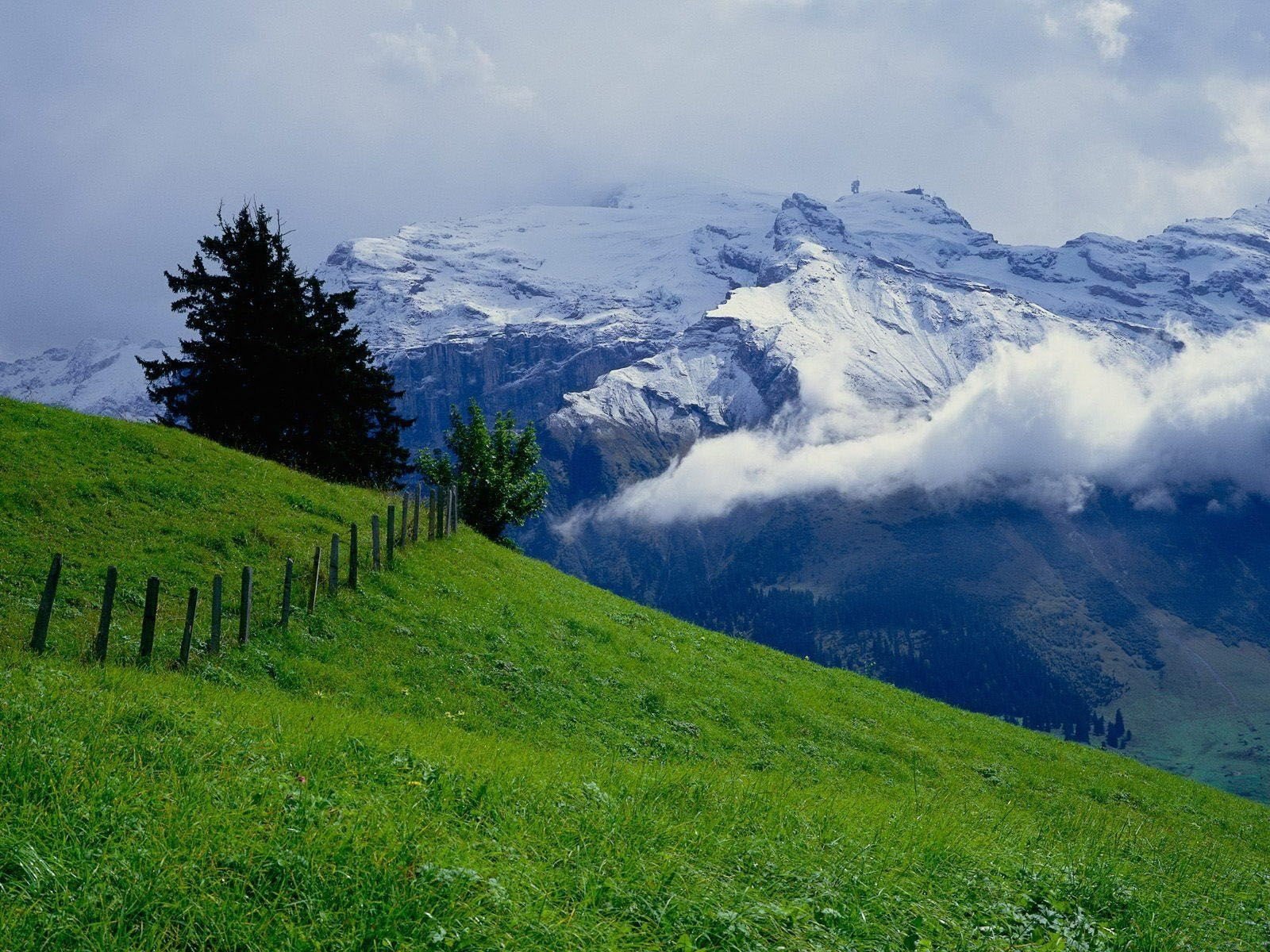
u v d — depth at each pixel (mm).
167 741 13016
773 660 45656
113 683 17266
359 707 25906
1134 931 13844
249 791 11820
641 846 12531
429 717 26750
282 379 61531
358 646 29938
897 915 12266
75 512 32281
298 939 9094
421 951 9211
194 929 9031
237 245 63656
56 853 9641
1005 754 40094
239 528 34844
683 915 10828
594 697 31797
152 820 10477
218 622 26344
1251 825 39125
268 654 27203
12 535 29453
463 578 38812
